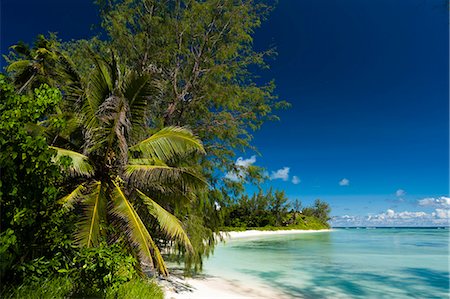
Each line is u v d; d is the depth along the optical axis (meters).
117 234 9.48
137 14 15.29
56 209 6.30
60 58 10.15
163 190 10.36
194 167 13.01
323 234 76.94
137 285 8.13
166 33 15.30
